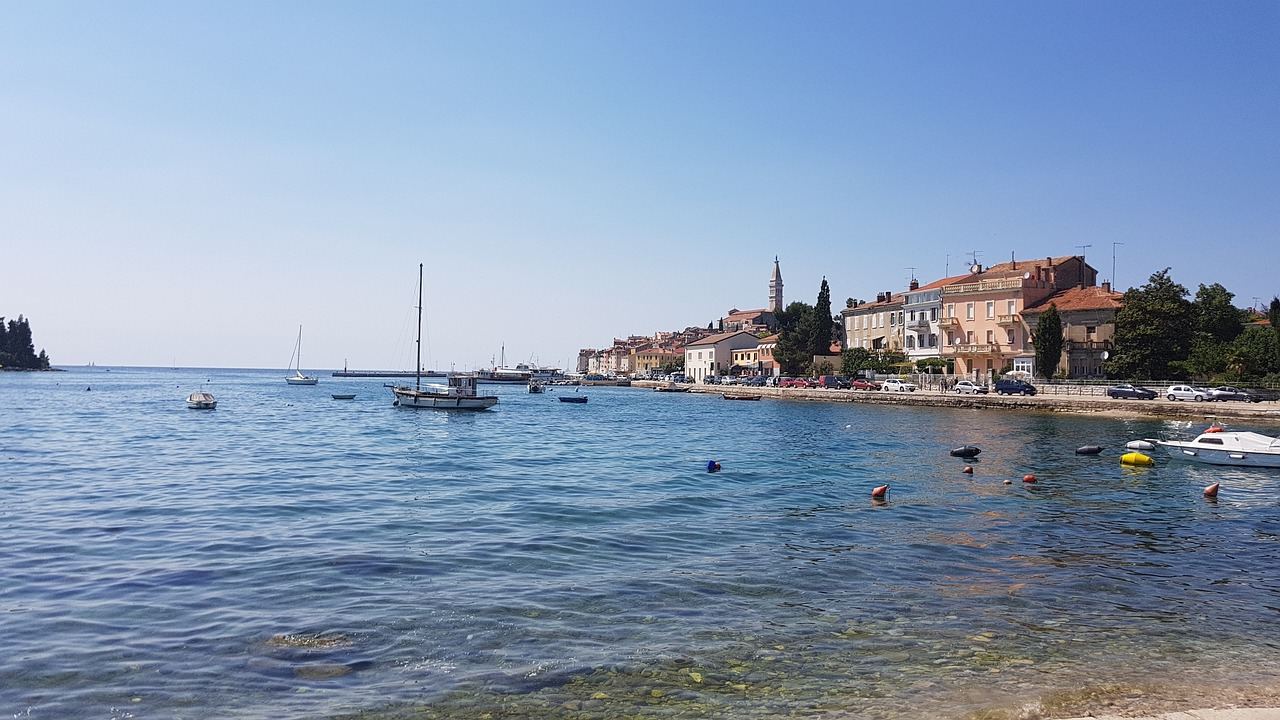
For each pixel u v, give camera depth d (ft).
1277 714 32.37
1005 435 174.70
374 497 87.81
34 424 201.05
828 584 53.98
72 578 52.95
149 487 93.76
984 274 356.18
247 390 514.27
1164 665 39.86
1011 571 58.39
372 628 43.86
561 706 34.65
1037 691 36.42
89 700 34.47
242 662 38.83
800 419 233.96
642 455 136.67
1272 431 174.50
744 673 38.40
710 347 543.39
